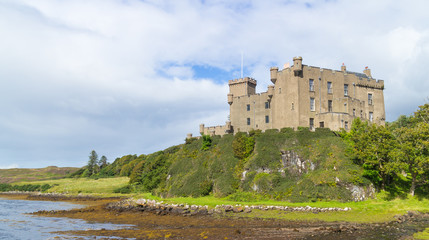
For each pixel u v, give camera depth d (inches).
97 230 1747.0
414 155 2298.2
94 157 6830.7
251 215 2058.3
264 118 3531.0
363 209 2096.5
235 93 4015.8
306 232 1572.3
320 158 2659.9
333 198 2324.1
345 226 1657.2
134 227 1849.2
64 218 2265.0
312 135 2938.0
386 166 2295.8
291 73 3243.1
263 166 2790.4
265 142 3006.9
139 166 4717.0
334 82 3373.5
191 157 3437.5
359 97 3494.1
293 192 2452.0
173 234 1599.4
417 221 1804.9
